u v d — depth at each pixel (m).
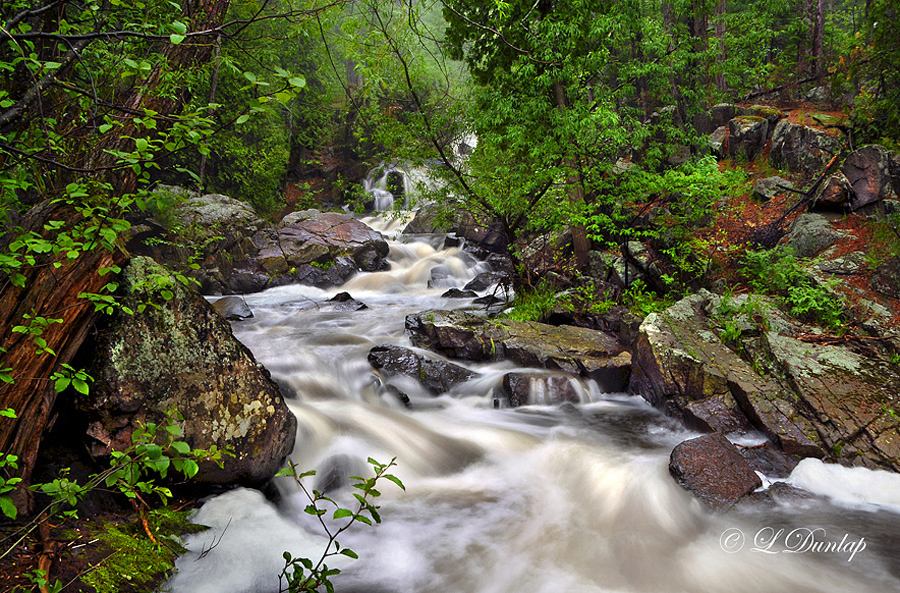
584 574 4.21
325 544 4.38
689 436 6.58
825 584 4.08
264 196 23.22
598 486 5.56
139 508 3.83
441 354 8.94
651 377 7.44
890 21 11.20
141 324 4.36
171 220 8.03
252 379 4.85
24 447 3.56
